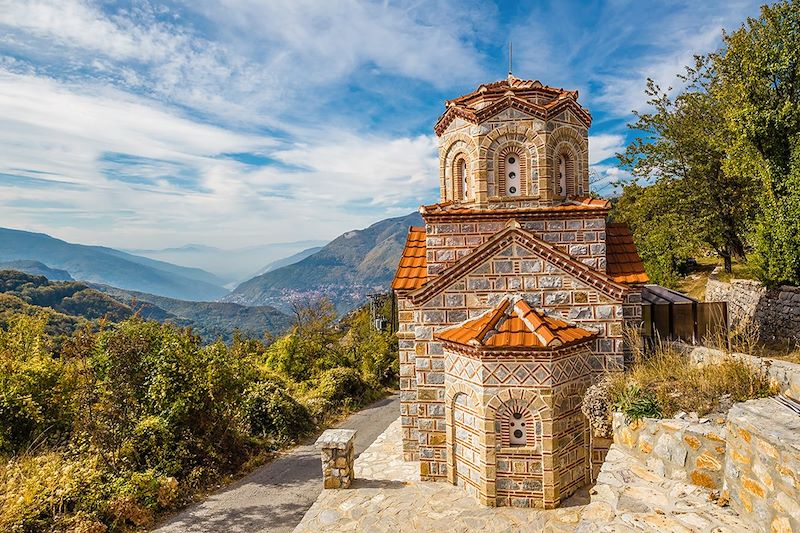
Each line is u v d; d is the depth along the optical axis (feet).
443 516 38.58
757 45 56.85
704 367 33.86
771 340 53.88
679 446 27.58
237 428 63.67
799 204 48.44
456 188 51.90
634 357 42.01
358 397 90.94
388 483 45.37
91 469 46.19
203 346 64.54
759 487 21.21
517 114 47.80
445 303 45.34
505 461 39.58
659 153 82.84
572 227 45.98
